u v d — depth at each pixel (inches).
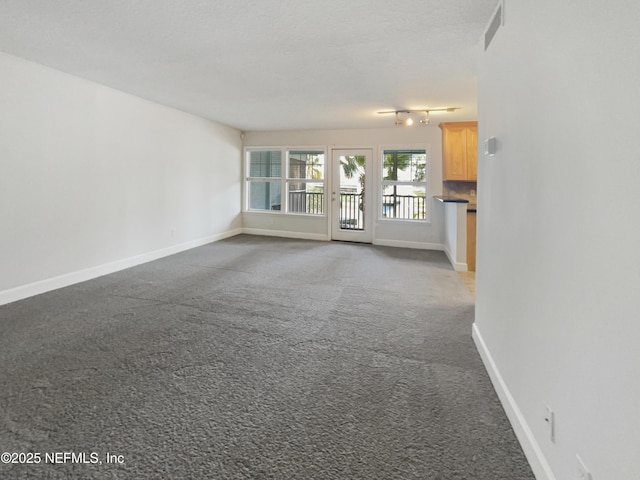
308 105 193.3
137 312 120.6
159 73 141.4
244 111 213.0
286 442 60.2
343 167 275.4
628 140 32.5
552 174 49.5
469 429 63.9
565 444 44.8
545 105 52.1
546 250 51.3
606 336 35.9
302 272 180.2
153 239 201.9
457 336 104.3
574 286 42.8
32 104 132.7
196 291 145.7
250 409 69.1
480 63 98.4
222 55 120.1
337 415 67.6
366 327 110.8
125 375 80.7
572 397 43.1
